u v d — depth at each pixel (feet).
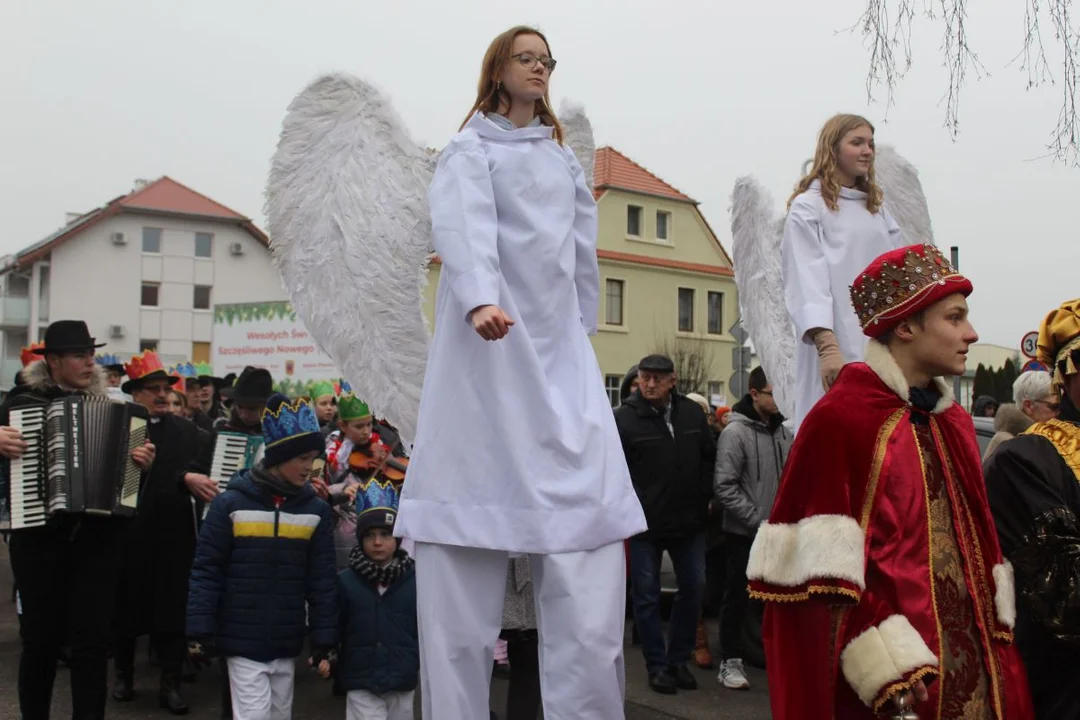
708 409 30.55
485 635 10.36
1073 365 10.10
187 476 20.77
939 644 8.59
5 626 29.40
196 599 16.46
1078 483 9.72
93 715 16.51
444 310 10.82
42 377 16.98
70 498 16.01
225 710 19.71
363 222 13.43
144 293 165.27
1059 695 9.77
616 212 123.54
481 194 10.44
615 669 10.21
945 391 9.37
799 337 13.42
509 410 10.18
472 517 10.11
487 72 11.15
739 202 17.26
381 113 13.64
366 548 16.92
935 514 8.97
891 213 16.10
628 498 10.55
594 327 11.69
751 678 23.31
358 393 13.26
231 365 64.69
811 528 8.63
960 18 19.21
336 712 20.54
